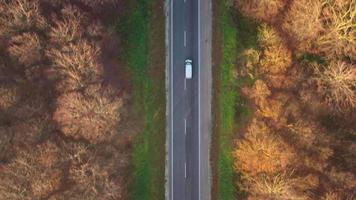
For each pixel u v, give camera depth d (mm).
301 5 48969
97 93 49812
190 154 61125
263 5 51156
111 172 54125
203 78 60594
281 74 52125
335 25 48125
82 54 50188
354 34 48625
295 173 51406
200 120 60875
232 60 59719
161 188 60562
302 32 50000
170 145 60750
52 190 49625
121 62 59375
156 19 60438
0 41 48906
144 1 60312
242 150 54438
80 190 50750
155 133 60375
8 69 49844
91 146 51719
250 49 54125
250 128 53250
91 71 50500
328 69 49562
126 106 57406
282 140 51031
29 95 50438
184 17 60562
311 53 51875
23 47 48031
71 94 48500
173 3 60500
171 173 60875
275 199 50656
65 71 49344
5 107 48812
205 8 60531
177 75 60594
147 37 60344
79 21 50594
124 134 57688
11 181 48250
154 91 60375
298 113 51719
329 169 50062
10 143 49344
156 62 60406
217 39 60406
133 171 59719
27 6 47750
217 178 60562
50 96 51000
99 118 49906
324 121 51938
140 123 59781
